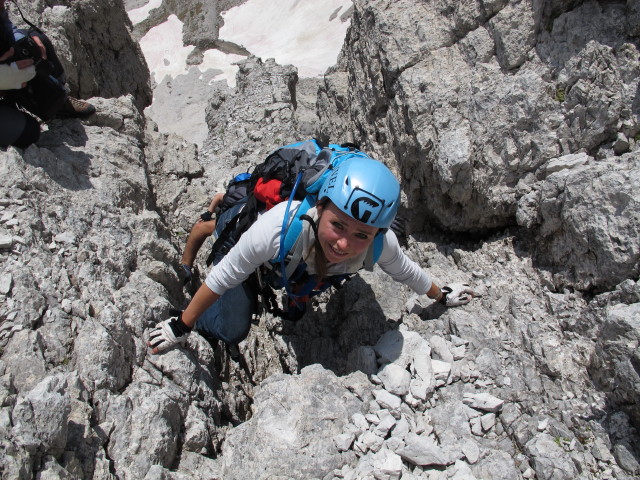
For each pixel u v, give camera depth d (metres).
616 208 3.28
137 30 44.78
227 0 46.75
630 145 3.58
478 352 3.47
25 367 2.69
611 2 3.73
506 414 3.11
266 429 2.96
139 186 4.60
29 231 3.31
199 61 41.25
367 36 5.08
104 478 2.54
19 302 2.91
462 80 4.22
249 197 3.22
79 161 4.28
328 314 4.41
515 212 4.06
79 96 5.93
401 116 4.50
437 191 4.40
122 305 3.30
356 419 3.01
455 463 2.87
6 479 2.12
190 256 4.12
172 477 2.71
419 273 3.44
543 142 3.81
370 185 2.65
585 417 3.02
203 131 32.03
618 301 3.22
